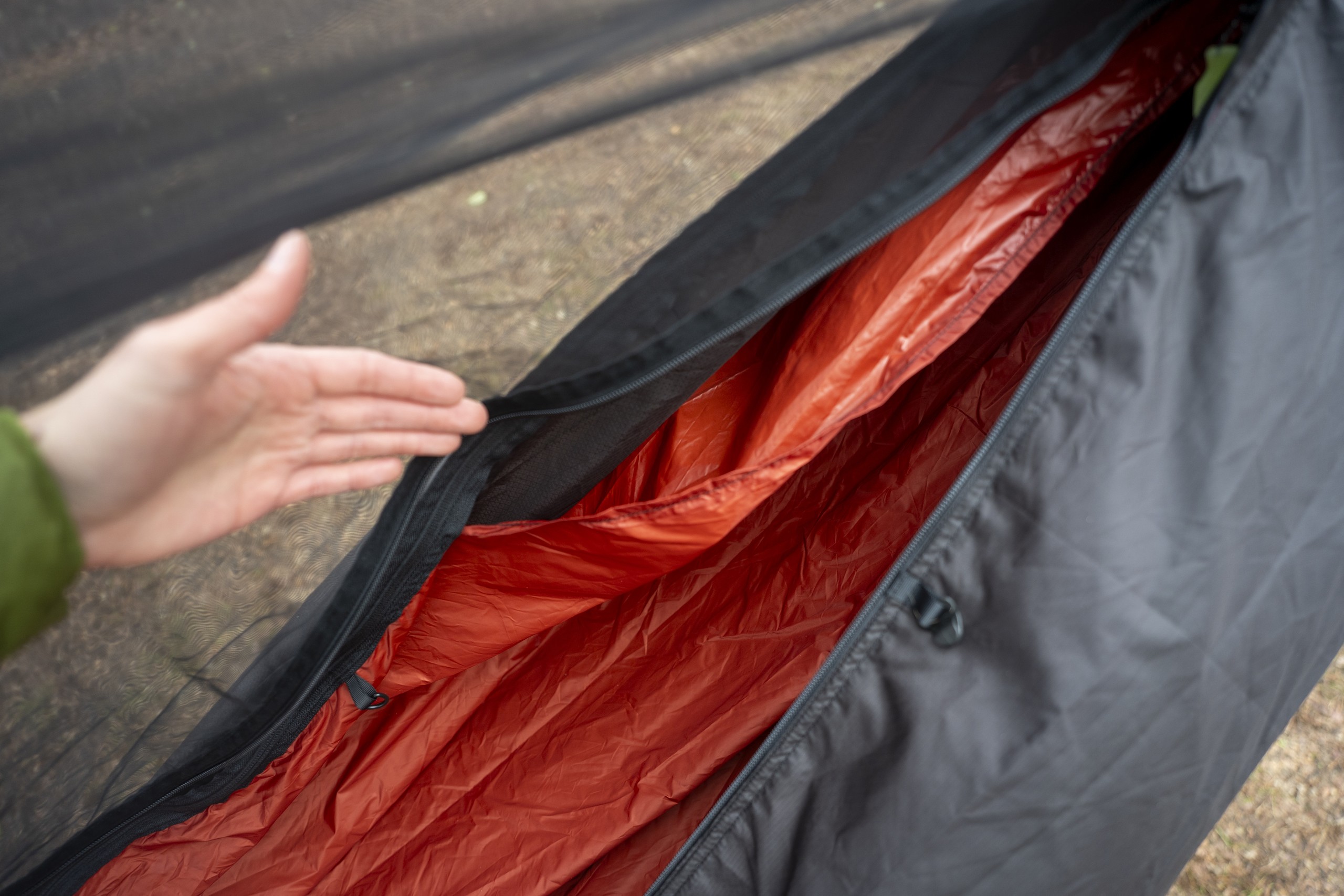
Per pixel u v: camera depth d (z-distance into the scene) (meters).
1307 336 0.83
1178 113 1.00
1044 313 1.17
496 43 0.57
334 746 1.16
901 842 0.88
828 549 1.28
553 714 1.31
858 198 0.83
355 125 0.56
